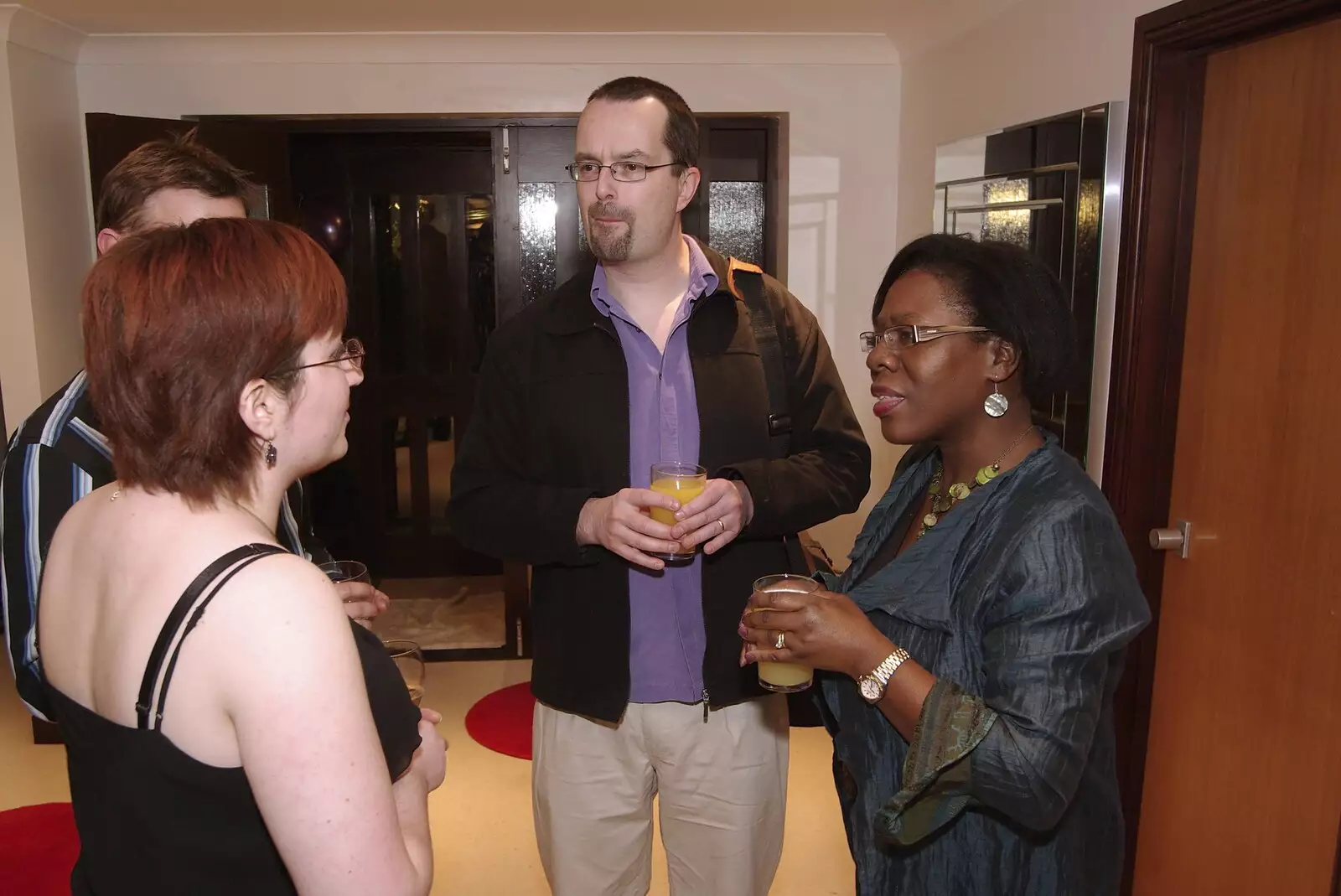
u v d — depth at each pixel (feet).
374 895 2.47
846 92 11.50
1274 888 6.04
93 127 10.02
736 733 5.53
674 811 5.65
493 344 5.76
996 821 3.64
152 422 2.54
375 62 11.12
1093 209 7.25
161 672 2.42
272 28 10.46
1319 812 5.69
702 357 5.47
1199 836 6.75
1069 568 3.31
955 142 9.70
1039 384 3.75
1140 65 6.72
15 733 10.54
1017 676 3.25
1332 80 5.50
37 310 10.04
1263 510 6.08
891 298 3.86
